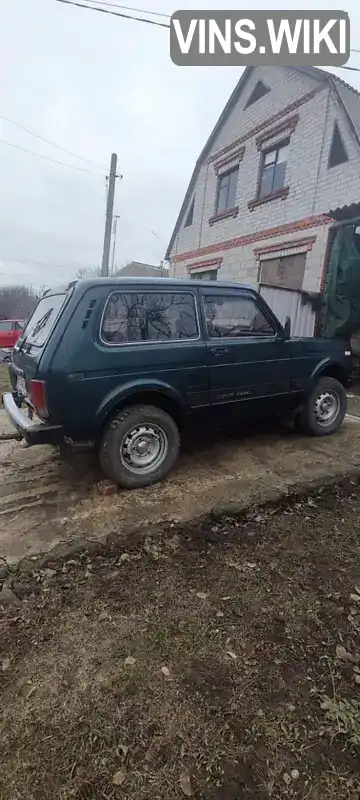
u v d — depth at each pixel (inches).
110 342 115.9
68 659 67.7
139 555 96.0
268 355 150.0
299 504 121.1
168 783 49.9
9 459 152.2
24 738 55.2
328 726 56.9
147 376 121.6
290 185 375.9
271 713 58.8
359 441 171.5
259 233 416.2
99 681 63.7
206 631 73.8
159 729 56.4
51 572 89.1
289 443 168.1
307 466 143.6
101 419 116.0
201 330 133.8
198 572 90.4
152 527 104.9
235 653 69.2
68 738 55.2
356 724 57.1
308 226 354.6
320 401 174.4
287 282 385.4
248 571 90.7
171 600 81.6
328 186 335.3
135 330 121.0
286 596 83.0
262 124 409.4
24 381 126.3
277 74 388.8
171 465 132.0
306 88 357.1
